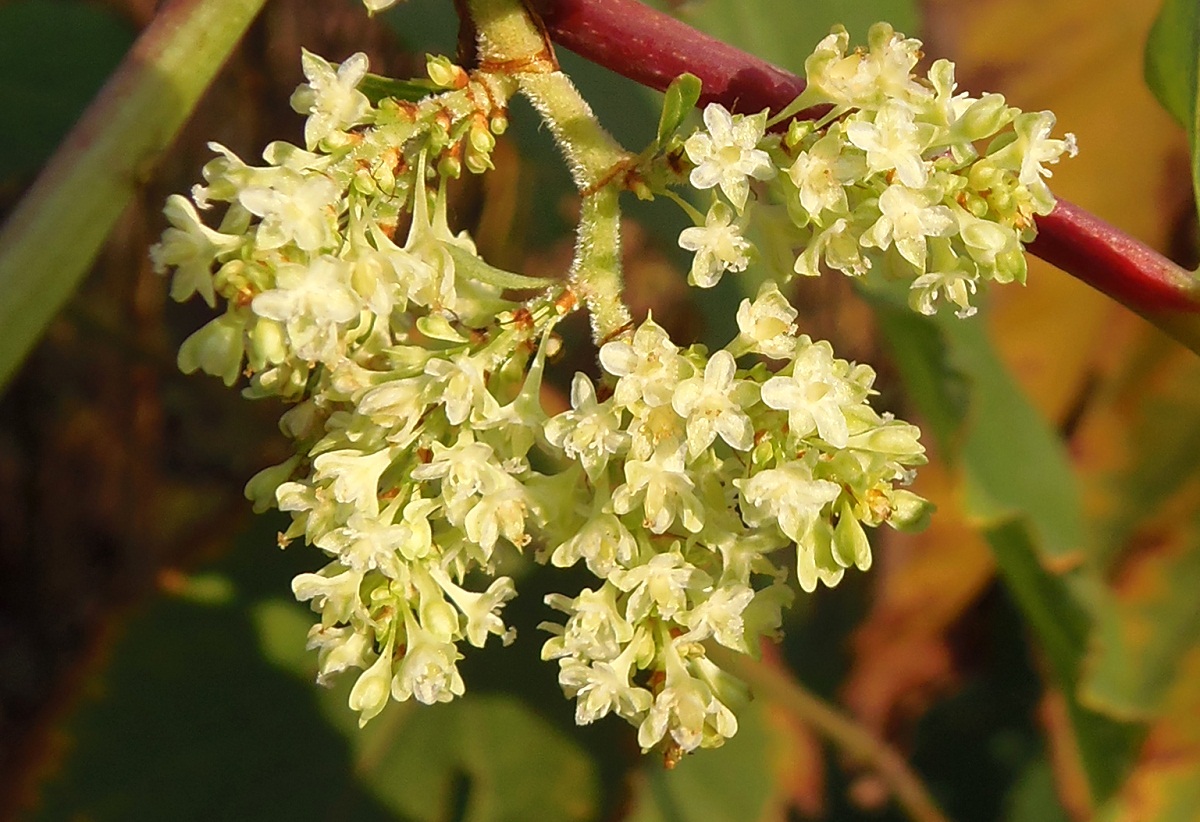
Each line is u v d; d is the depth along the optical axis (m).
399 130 0.20
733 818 0.32
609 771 0.31
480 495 0.21
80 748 0.29
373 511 0.21
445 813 0.31
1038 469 0.25
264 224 0.20
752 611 0.21
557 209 0.33
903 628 0.33
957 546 0.31
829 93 0.20
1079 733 0.26
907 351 0.25
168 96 0.20
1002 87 0.29
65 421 0.45
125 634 0.30
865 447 0.20
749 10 0.26
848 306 0.35
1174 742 0.25
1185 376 0.27
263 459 0.39
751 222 0.21
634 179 0.21
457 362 0.20
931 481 0.31
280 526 0.31
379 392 0.20
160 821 0.29
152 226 0.39
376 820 0.30
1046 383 0.28
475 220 0.33
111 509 0.46
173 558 0.31
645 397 0.20
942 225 0.20
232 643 0.31
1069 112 0.29
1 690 0.48
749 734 0.33
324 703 0.31
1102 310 0.28
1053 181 0.29
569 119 0.21
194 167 0.37
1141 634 0.26
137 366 0.42
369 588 0.21
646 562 0.21
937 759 0.44
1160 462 0.27
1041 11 0.29
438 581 0.21
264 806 0.30
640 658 0.21
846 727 0.34
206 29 0.20
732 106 0.21
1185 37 0.22
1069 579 0.25
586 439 0.20
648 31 0.21
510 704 0.31
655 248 0.36
